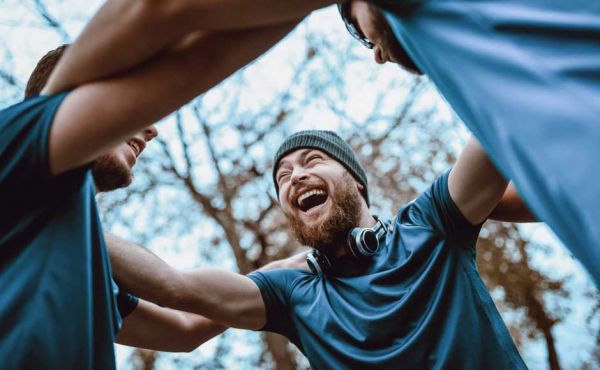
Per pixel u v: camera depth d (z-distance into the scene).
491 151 1.39
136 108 1.42
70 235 1.54
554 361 6.18
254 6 1.33
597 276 1.15
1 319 1.42
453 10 1.34
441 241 2.30
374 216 2.75
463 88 1.33
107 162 1.97
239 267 7.04
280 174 2.85
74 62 1.47
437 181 2.38
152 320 2.54
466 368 2.12
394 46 1.77
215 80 1.47
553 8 1.24
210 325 2.72
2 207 1.51
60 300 1.47
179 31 1.38
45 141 1.45
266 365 7.32
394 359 2.18
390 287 2.32
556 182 1.15
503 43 1.26
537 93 1.20
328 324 2.36
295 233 2.69
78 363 1.46
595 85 1.16
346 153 2.86
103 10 1.43
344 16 1.92
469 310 2.19
